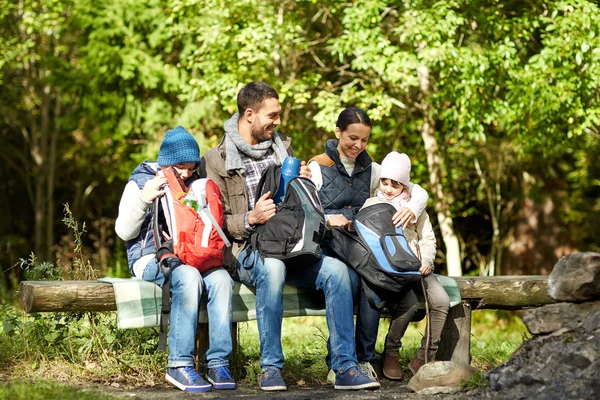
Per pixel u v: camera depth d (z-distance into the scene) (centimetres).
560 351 459
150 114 1501
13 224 2123
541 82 1087
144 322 521
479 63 1105
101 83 1546
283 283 519
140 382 544
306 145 1374
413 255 534
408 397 486
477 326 1474
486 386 485
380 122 1404
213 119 1450
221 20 1195
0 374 545
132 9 1481
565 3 1094
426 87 1290
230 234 536
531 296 598
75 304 516
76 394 478
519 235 1672
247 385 540
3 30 1600
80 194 2033
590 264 485
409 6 1120
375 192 584
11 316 610
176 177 533
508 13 1262
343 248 541
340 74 1300
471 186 1691
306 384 553
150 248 546
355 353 525
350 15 1105
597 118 1130
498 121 1202
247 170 559
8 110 1939
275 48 1229
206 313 532
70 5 1588
